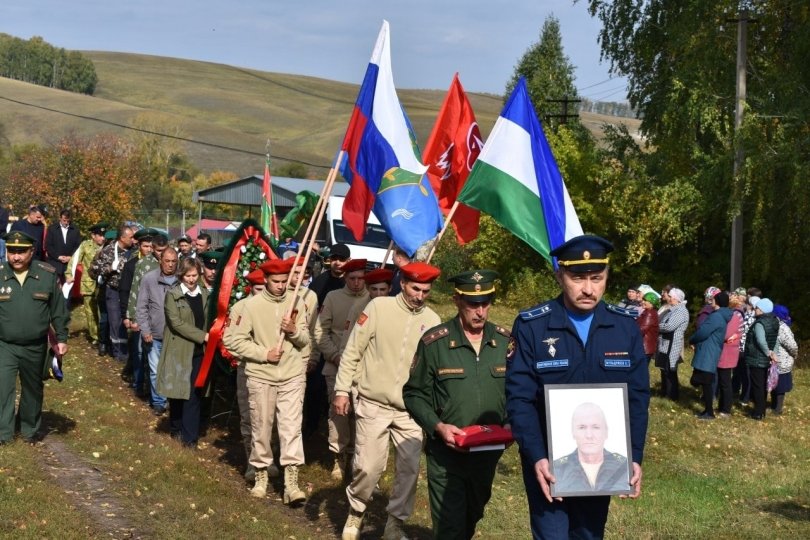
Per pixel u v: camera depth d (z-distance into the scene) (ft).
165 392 31.45
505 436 18.66
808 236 73.92
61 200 128.36
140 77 637.30
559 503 15.66
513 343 15.74
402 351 23.17
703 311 46.47
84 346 51.49
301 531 24.13
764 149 73.10
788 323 49.57
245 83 641.40
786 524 27.81
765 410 47.21
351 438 29.66
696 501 30.25
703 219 87.76
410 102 565.53
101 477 25.41
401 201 28.63
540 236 26.35
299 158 417.08
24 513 21.13
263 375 26.84
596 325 15.47
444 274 114.52
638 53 100.94
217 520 23.16
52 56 577.02
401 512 23.15
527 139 26.45
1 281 27.68
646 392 15.52
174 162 323.57
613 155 100.12
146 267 40.09
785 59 82.48
